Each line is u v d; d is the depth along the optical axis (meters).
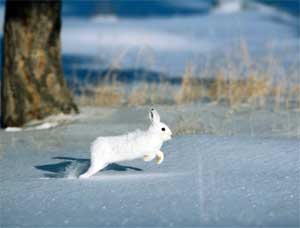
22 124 33.97
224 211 16.34
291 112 34.31
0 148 27.27
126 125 31.92
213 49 69.44
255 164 21.36
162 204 17.09
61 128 31.64
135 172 20.88
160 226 15.36
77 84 48.75
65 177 20.81
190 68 41.53
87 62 63.03
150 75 53.06
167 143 24.58
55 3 34.56
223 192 18.02
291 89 39.34
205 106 36.62
